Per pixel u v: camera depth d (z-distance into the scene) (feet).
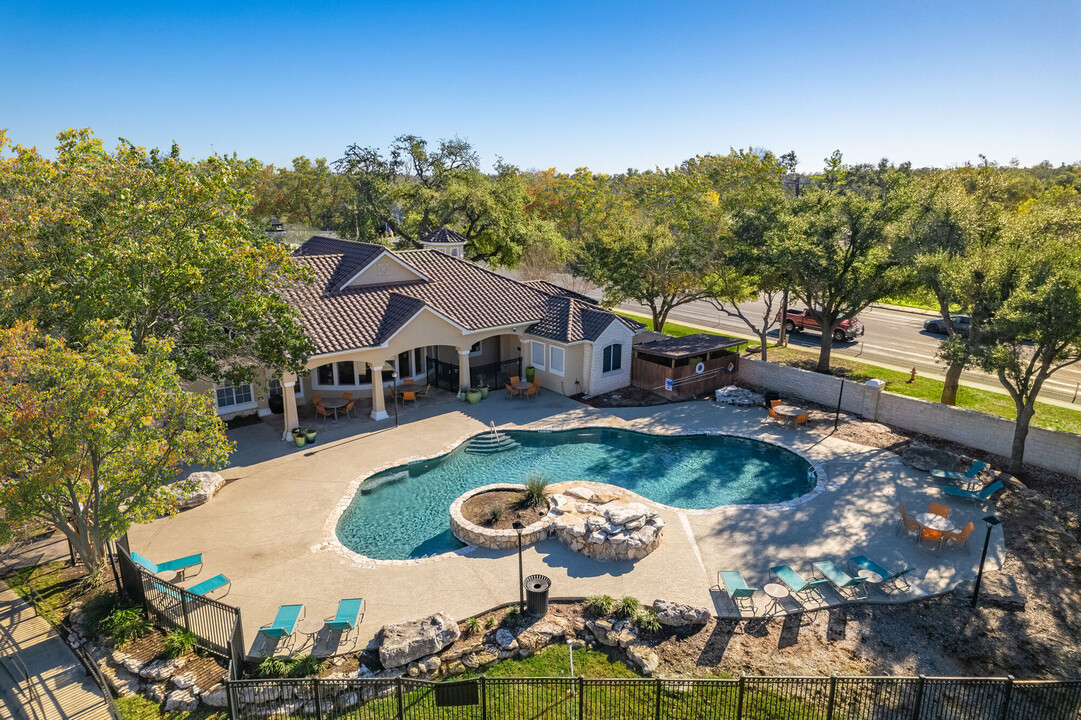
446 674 41.34
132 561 45.19
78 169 58.18
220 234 63.31
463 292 99.25
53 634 43.37
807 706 38.50
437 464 74.13
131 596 46.39
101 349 43.42
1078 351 63.10
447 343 90.43
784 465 74.49
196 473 66.18
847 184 200.34
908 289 93.40
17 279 53.88
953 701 38.58
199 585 48.29
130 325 58.08
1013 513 61.62
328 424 84.02
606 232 132.26
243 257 61.41
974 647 43.57
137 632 43.21
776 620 46.19
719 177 317.83
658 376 98.94
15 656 41.29
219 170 63.00
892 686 39.34
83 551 47.37
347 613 44.11
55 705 37.45
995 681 36.50
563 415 88.63
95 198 59.98
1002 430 74.54
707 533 58.13
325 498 64.54
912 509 62.39
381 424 84.28
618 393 98.73
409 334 85.40
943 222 81.10
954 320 139.54
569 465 74.18
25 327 44.19
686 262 112.06
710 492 67.62
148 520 44.96
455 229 191.62
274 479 68.54
